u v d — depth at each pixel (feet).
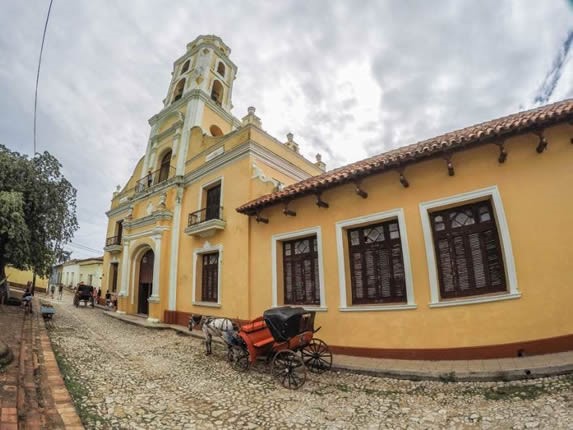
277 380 20.38
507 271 19.65
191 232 41.34
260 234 33.58
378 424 13.88
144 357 26.53
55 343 28.66
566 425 11.87
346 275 26.18
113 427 13.57
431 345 21.27
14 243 38.96
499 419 13.17
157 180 55.72
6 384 15.49
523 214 19.65
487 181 20.99
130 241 55.06
